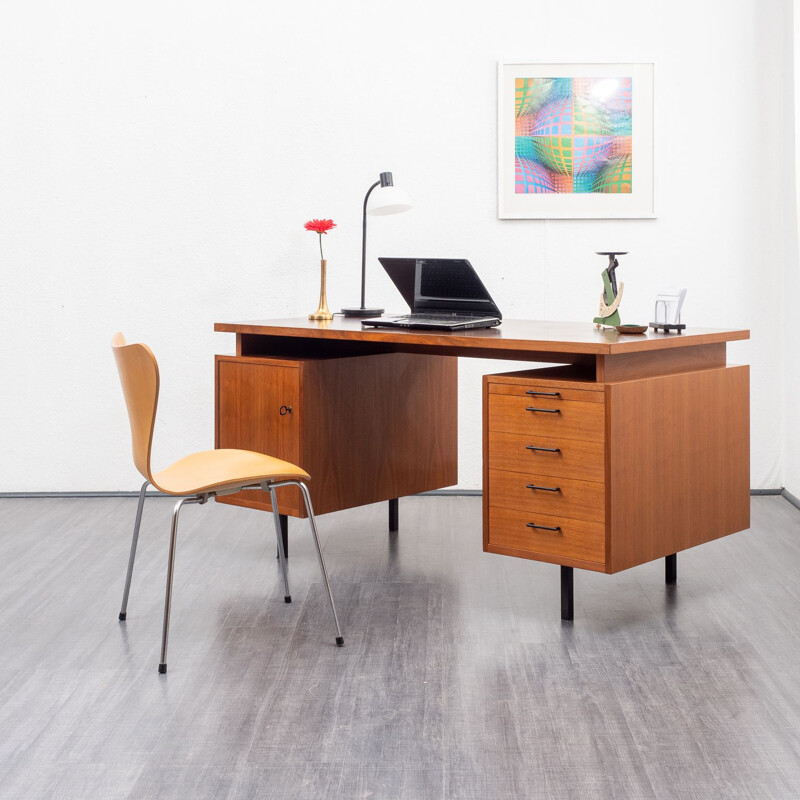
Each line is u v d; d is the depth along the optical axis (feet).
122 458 14.05
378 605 9.18
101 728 6.67
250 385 10.23
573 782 5.93
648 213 13.46
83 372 13.92
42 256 13.78
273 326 10.10
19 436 14.01
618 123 13.38
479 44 13.41
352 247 13.75
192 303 13.85
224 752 6.33
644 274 13.58
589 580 9.89
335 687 7.32
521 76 13.35
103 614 8.95
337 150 13.64
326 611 9.02
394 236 13.70
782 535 11.53
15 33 13.50
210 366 13.94
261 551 11.01
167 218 13.74
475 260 13.66
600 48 13.32
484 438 8.84
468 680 7.43
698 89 13.34
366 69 13.51
